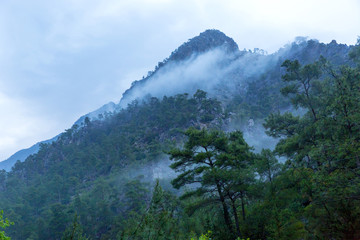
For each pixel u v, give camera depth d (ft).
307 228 49.06
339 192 42.83
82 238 24.41
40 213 357.20
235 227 63.62
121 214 250.16
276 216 53.06
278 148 111.34
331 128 69.05
